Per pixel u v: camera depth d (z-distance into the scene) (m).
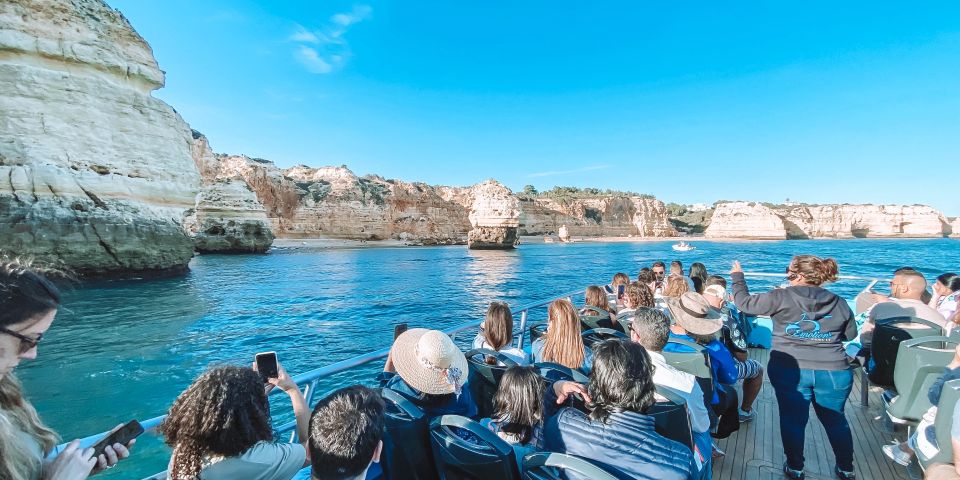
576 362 3.69
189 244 30.12
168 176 28.14
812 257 3.67
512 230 84.94
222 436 1.76
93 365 10.68
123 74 25.75
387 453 2.48
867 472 3.59
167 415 1.87
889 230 142.62
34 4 22.34
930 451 2.69
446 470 2.31
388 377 3.42
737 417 3.94
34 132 21.95
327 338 14.30
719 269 40.62
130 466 5.92
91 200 23.66
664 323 3.16
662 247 95.62
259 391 1.96
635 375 2.22
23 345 1.30
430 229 105.38
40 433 1.42
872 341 4.08
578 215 139.50
